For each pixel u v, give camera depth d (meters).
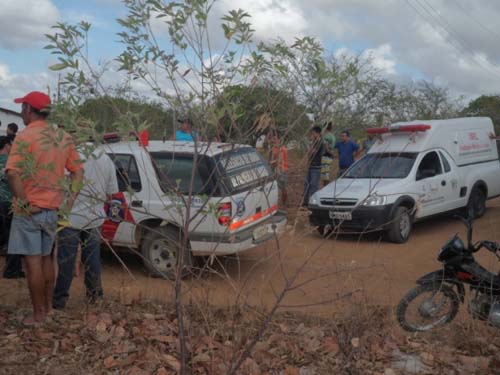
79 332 5.04
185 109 3.47
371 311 5.55
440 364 4.75
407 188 10.62
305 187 4.34
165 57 3.44
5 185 7.79
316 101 3.65
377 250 9.82
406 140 11.74
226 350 4.55
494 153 13.52
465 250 5.70
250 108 3.61
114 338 4.92
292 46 3.57
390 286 7.32
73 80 3.28
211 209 3.69
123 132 3.31
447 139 12.07
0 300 6.13
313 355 4.82
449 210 11.82
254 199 7.25
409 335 5.51
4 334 4.99
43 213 4.85
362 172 11.41
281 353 4.84
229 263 8.29
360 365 4.61
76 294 6.51
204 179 6.94
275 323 5.55
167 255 7.35
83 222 5.25
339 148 13.05
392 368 4.66
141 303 6.02
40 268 5.05
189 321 5.17
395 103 20.81
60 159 4.67
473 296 5.88
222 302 6.05
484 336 5.40
